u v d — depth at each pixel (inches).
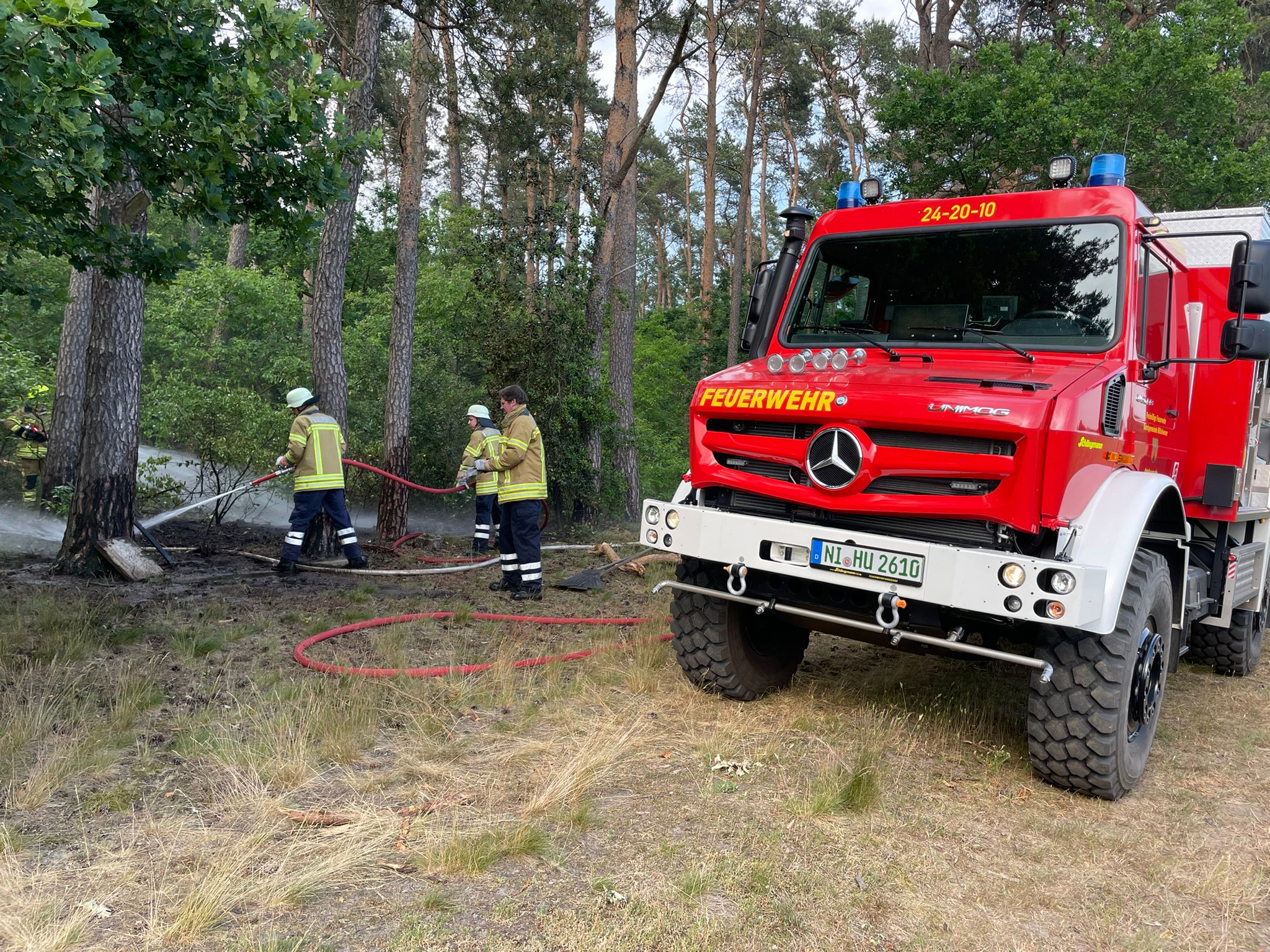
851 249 200.7
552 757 158.2
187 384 441.1
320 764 150.8
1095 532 147.2
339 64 374.9
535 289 508.7
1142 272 171.9
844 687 211.9
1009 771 165.8
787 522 164.4
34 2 118.9
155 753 151.1
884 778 157.6
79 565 291.3
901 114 550.6
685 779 152.1
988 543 147.9
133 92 162.4
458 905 108.7
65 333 449.4
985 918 114.0
